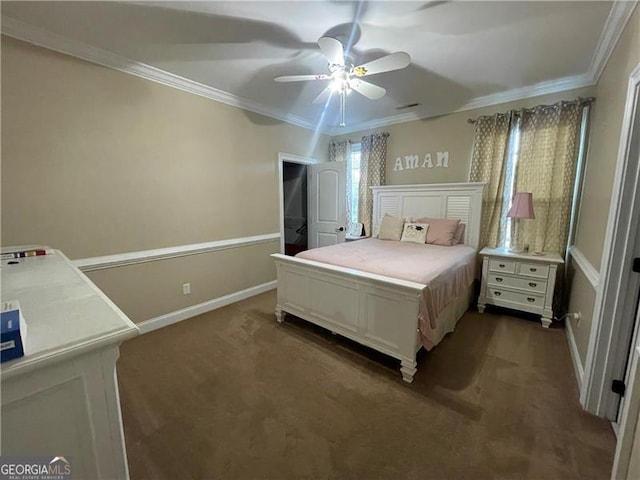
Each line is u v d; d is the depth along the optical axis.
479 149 3.43
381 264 2.38
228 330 2.79
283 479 1.31
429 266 2.31
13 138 1.99
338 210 4.40
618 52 1.94
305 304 2.67
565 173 2.91
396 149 4.25
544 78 2.83
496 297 3.11
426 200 3.83
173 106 2.84
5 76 1.93
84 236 2.36
